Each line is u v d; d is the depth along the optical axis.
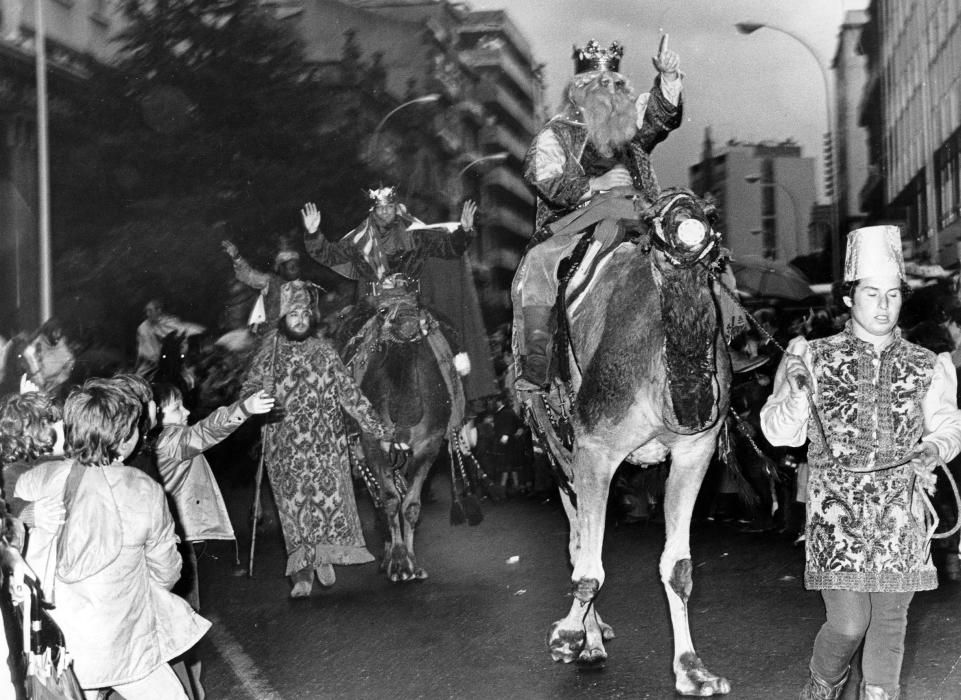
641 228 6.34
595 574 6.42
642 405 6.17
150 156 24.28
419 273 10.38
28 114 23.22
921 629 7.47
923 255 25.52
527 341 6.81
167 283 23.52
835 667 4.96
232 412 6.23
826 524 4.85
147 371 15.79
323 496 9.40
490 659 7.21
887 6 44.56
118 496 4.75
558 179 6.81
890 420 4.80
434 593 9.29
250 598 9.45
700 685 6.25
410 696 6.55
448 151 39.78
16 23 22.86
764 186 49.12
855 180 48.56
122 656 4.73
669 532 6.34
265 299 11.02
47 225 21.52
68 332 15.46
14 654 4.48
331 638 7.94
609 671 6.82
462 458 11.52
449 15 48.34
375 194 10.28
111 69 24.42
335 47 36.91
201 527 7.22
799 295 21.34
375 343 9.94
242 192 25.09
